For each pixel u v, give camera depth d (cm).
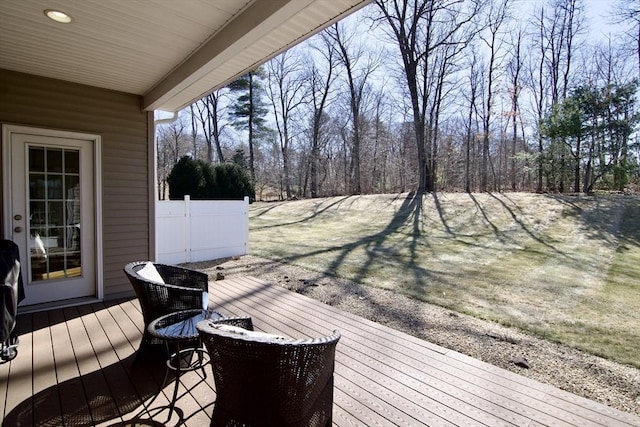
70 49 315
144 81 404
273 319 360
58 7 244
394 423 194
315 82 2014
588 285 517
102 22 266
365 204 1478
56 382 233
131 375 244
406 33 1455
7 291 231
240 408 151
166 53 325
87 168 421
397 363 266
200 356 242
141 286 247
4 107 362
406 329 349
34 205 385
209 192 1024
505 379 244
